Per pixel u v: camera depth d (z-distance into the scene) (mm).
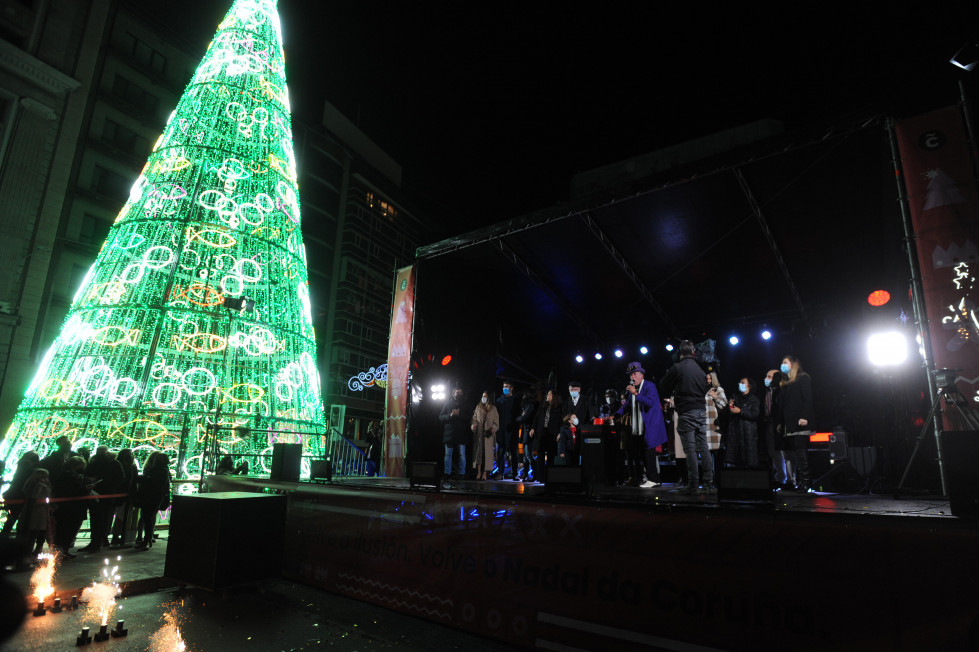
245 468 11086
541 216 10359
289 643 4383
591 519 4348
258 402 15711
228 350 16141
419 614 5152
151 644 4242
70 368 14797
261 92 18266
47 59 20766
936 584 3029
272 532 6008
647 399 7387
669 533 3971
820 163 8594
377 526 5801
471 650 4406
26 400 15227
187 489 12016
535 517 4652
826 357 13719
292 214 18562
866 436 10883
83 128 25656
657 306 14578
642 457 8633
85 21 22266
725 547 3734
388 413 11664
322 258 40781
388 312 45750
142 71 28406
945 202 6289
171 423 14414
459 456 11102
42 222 20281
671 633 3803
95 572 6629
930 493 5875
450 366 13898
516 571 4637
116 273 15891
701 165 8547
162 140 17469
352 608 5434
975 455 3078
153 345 14758
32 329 19859
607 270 12953
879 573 3197
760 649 3479
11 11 19859
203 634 4523
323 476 7887
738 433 8773
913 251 6430
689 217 10617
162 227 16156
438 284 13406
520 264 12750
